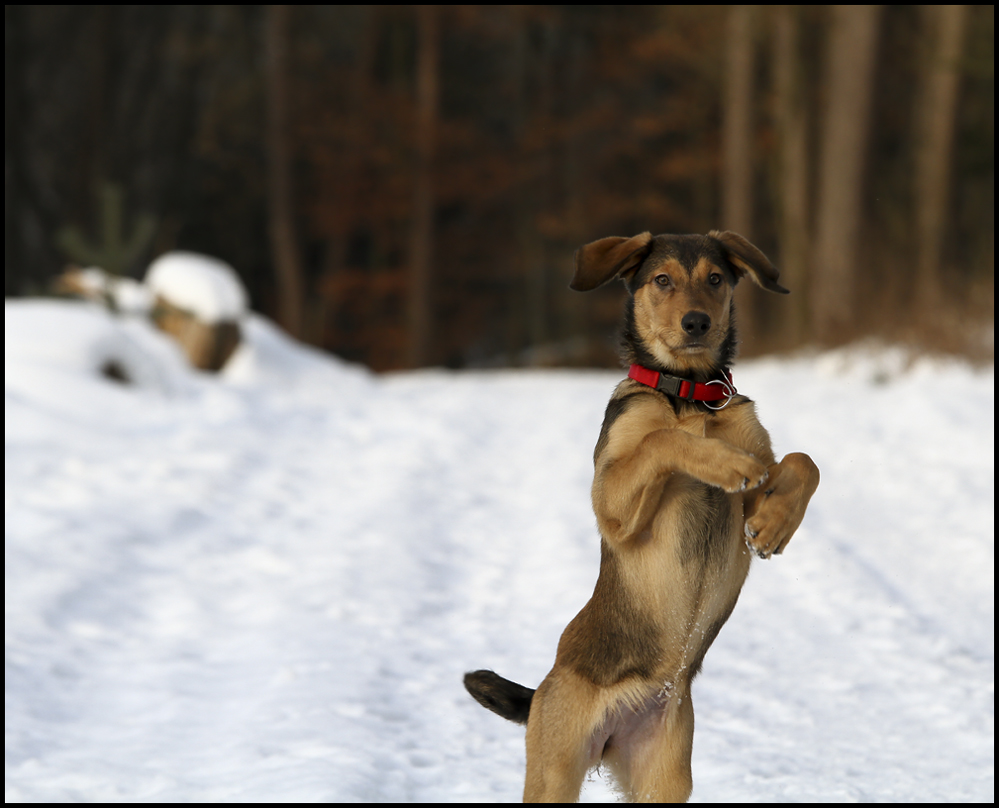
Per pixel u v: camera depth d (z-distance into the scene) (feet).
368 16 130.82
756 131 112.68
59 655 20.15
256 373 65.67
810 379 63.05
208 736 16.81
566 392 65.16
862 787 14.97
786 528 12.70
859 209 76.43
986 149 82.74
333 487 35.24
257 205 142.10
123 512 30.32
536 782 13.66
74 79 132.36
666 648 13.53
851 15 76.59
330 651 20.45
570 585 24.54
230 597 23.95
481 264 140.36
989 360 56.44
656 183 132.46
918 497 32.94
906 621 22.11
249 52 136.67
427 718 17.52
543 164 133.80
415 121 126.11
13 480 32.83
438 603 23.45
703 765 15.90
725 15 110.11
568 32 133.59
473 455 41.78
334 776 14.78
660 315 14.12
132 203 130.72
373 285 134.21
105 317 51.37
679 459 12.58
